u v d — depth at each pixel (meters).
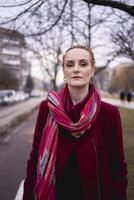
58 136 2.79
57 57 16.89
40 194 2.79
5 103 51.72
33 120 27.86
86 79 2.80
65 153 2.75
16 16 7.09
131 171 8.80
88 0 6.67
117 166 2.88
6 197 7.36
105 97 87.25
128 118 25.11
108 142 2.85
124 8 6.61
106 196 2.82
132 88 103.75
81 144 2.75
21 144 14.98
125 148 12.23
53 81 22.83
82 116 2.70
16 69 72.19
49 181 2.76
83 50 2.84
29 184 2.97
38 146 2.93
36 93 104.75
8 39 8.82
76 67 2.79
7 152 12.91
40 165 2.80
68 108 2.79
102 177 2.79
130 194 6.96
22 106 51.00
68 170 2.75
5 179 8.84
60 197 2.74
